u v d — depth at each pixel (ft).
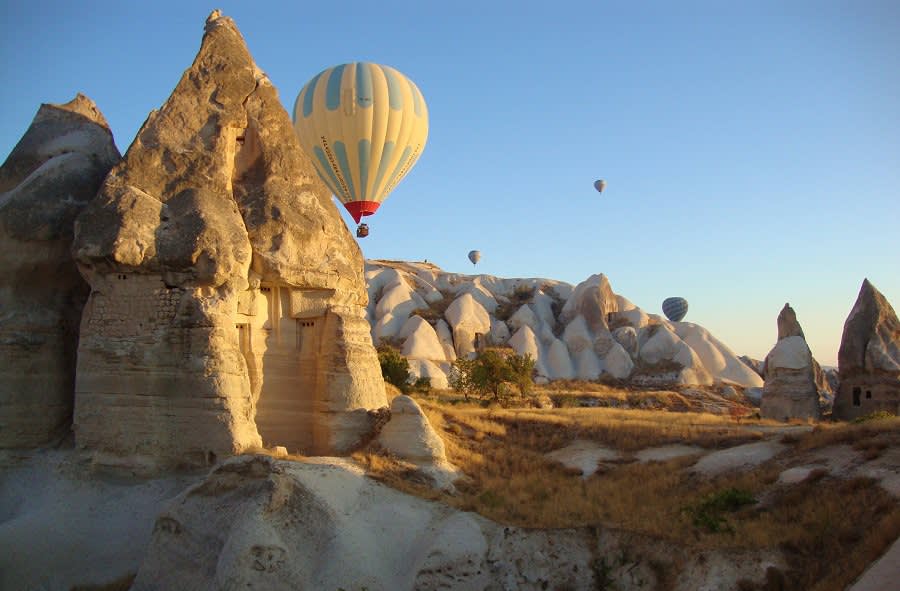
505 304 304.09
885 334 149.48
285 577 55.26
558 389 220.43
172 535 60.54
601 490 72.33
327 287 79.87
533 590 56.54
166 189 74.90
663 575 54.70
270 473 60.08
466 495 69.72
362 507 62.03
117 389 70.13
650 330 270.26
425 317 269.23
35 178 79.61
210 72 81.20
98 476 69.46
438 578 56.59
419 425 73.72
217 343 68.64
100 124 88.89
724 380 249.55
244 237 73.92
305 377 79.51
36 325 77.66
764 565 52.49
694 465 77.97
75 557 63.98
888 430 72.43
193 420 67.56
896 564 46.14
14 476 73.00
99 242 70.44
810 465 68.85
